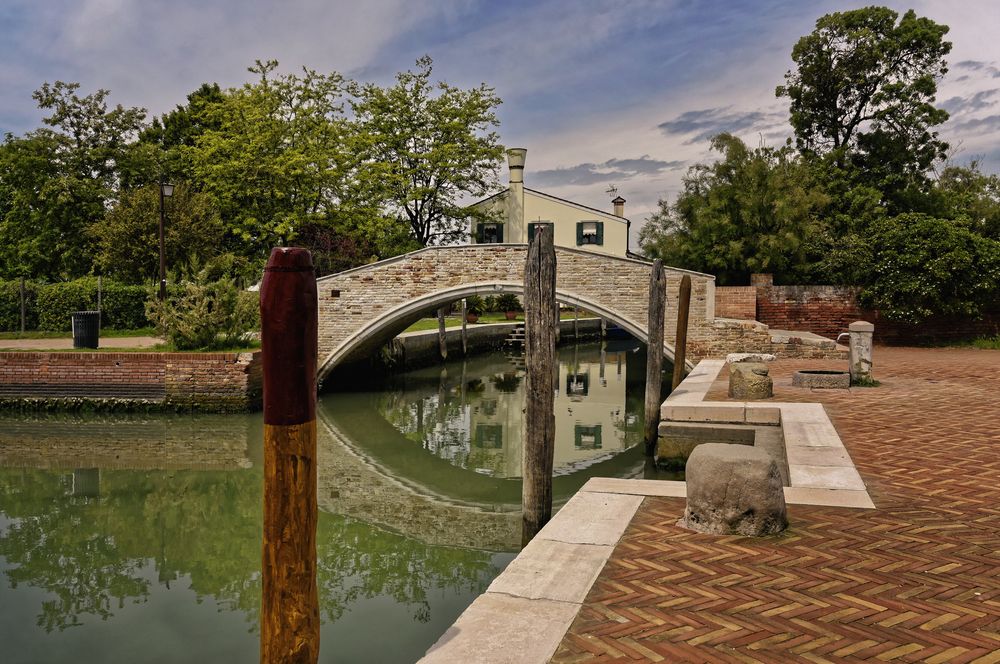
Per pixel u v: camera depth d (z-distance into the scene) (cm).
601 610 407
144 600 812
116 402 1914
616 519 574
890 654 351
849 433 928
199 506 1199
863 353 1401
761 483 531
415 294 2191
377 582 888
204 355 1897
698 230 2902
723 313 2447
